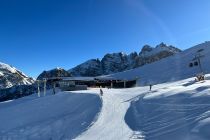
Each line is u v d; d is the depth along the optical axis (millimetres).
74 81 90000
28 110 57250
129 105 45312
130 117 36031
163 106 35406
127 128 30500
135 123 32031
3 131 47906
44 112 54750
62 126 42219
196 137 19938
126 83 101688
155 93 49469
